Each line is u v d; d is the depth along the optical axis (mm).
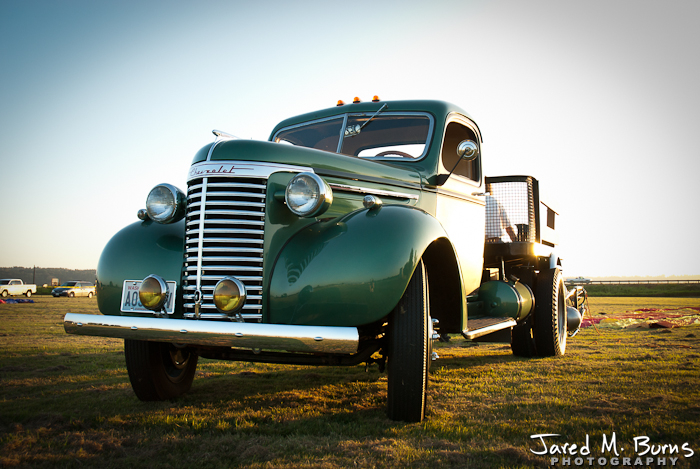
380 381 4148
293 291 2590
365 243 2594
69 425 2760
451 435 2555
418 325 2719
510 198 5469
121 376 4305
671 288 44594
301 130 4664
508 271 5793
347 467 2117
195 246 2756
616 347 6246
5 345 6504
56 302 21281
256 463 2164
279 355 2939
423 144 4133
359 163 3416
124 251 3035
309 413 3031
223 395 3570
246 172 2781
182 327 2506
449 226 4168
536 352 5551
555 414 2967
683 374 4238
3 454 2279
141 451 2344
